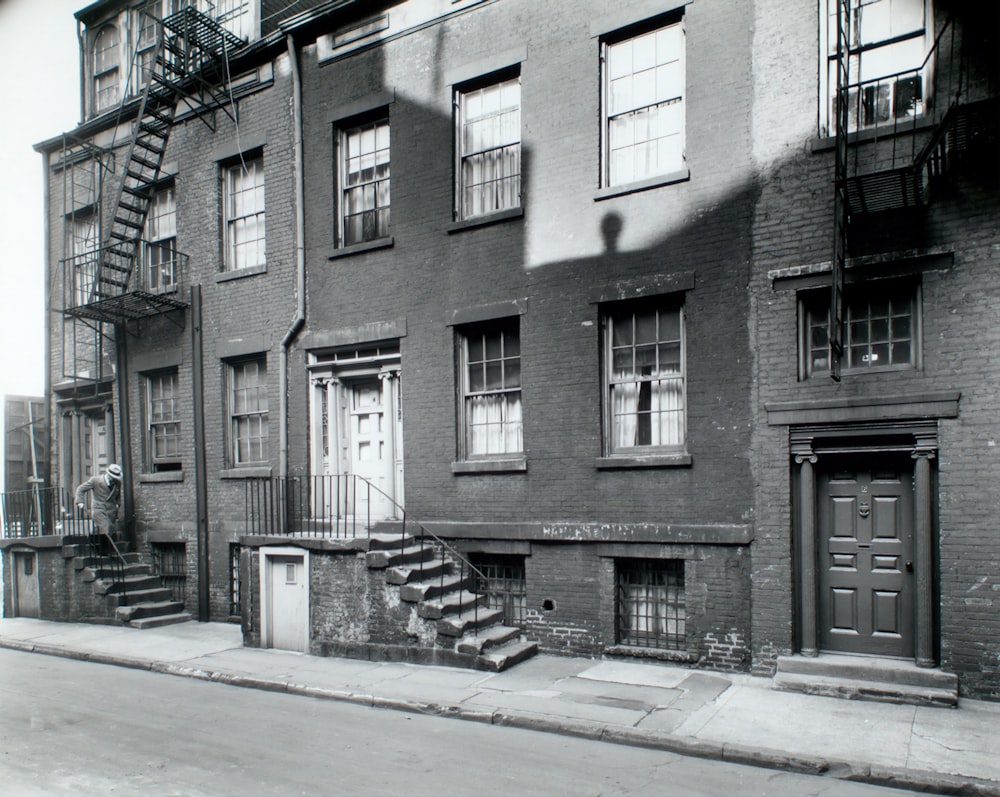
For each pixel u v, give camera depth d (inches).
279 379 492.7
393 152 453.4
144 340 566.3
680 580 368.8
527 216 406.6
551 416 395.2
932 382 307.9
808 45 340.5
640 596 378.0
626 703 300.7
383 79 459.5
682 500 359.3
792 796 221.1
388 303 452.4
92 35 635.5
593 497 381.7
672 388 374.0
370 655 386.3
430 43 443.2
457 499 422.9
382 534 420.8
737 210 352.2
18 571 562.9
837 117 294.2
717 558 349.1
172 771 243.4
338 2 466.0
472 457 428.5
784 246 340.8
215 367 526.6
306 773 240.4
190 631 481.4
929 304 309.9
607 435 386.0
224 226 536.7
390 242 450.3
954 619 299.0
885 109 331.0
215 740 275.1
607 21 387.5
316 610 406.9
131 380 573.9
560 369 394.0
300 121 490.3
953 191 308.0
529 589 397.1
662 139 381.1
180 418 547.5
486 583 419.8
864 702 298.4
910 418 311.9
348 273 469.1
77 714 311.9
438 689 327.3
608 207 384.8
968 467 298.8
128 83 577.0
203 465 526.3
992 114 278.5
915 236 314.2
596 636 377.7
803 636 331.9
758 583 338.0
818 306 339.3
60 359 625.3
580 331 389.4
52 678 380.2
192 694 344.2
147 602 520.7
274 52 506.0
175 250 555.5
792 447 336.5
